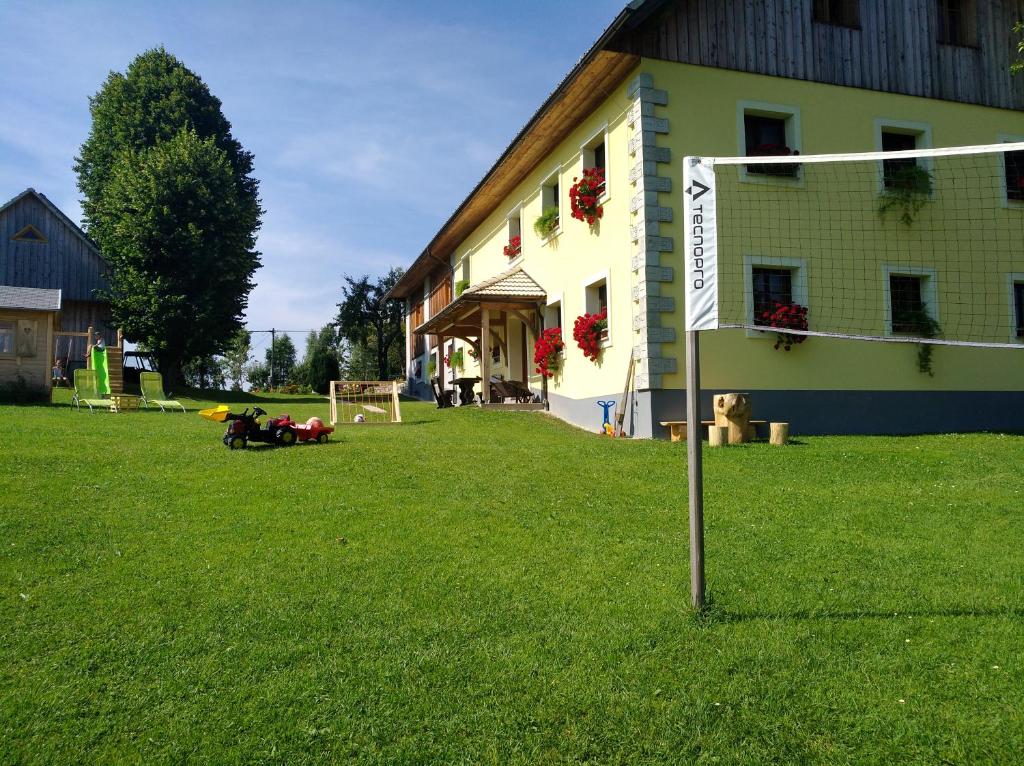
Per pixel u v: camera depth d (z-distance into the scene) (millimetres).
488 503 8188
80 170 33625
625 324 14992
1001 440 13055
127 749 3773
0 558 6176
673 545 6832
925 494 8805
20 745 3793
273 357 65875
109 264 31641
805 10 15523
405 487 8852
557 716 4062
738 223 14617
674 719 4039
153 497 8156
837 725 4004
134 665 4539
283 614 5219
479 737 3887
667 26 14492
